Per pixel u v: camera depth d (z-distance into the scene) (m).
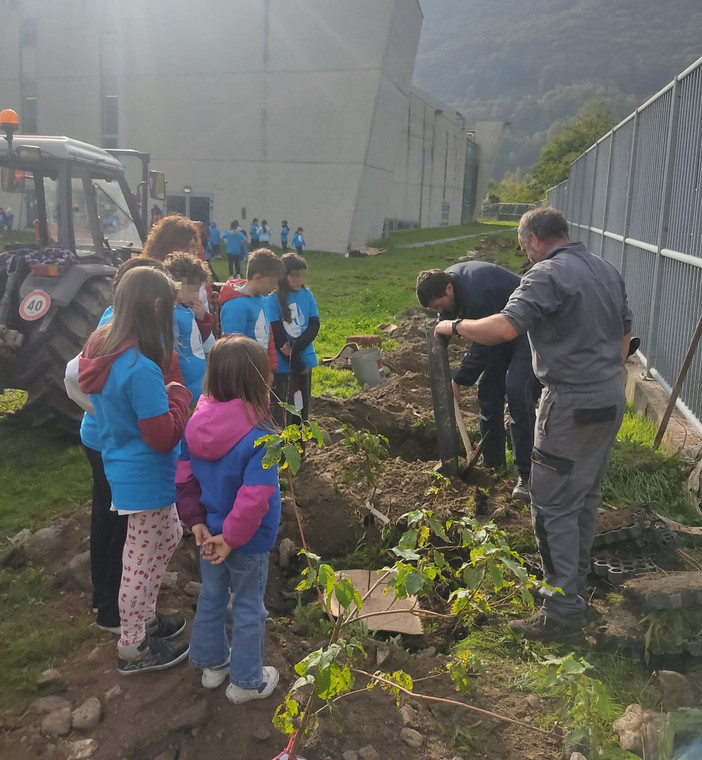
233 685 2.67
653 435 5.60
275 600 3.67
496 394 4.95
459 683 2.51
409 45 31.39
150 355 2.71
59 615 3.40
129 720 2.67
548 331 3.11
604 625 3.19
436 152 48.00
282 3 28.30
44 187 6.07
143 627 2.90
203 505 2.64
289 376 5.06
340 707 2.72
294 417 5.14
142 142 30.91
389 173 33.06
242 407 2.53
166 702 2.74
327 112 28.64
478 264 4.72
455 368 8.02
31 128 32.34
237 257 20.09
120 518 3.07
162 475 2.80
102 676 2.91
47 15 30.97
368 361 7.75
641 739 2.54
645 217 7.48
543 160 64.06
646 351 7.09
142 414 2.64
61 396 5.61
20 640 3.16
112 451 2.78
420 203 45.47
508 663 3.09
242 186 30.08
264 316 4.62
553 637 3.24
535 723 2.72
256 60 29.03
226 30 29.08
